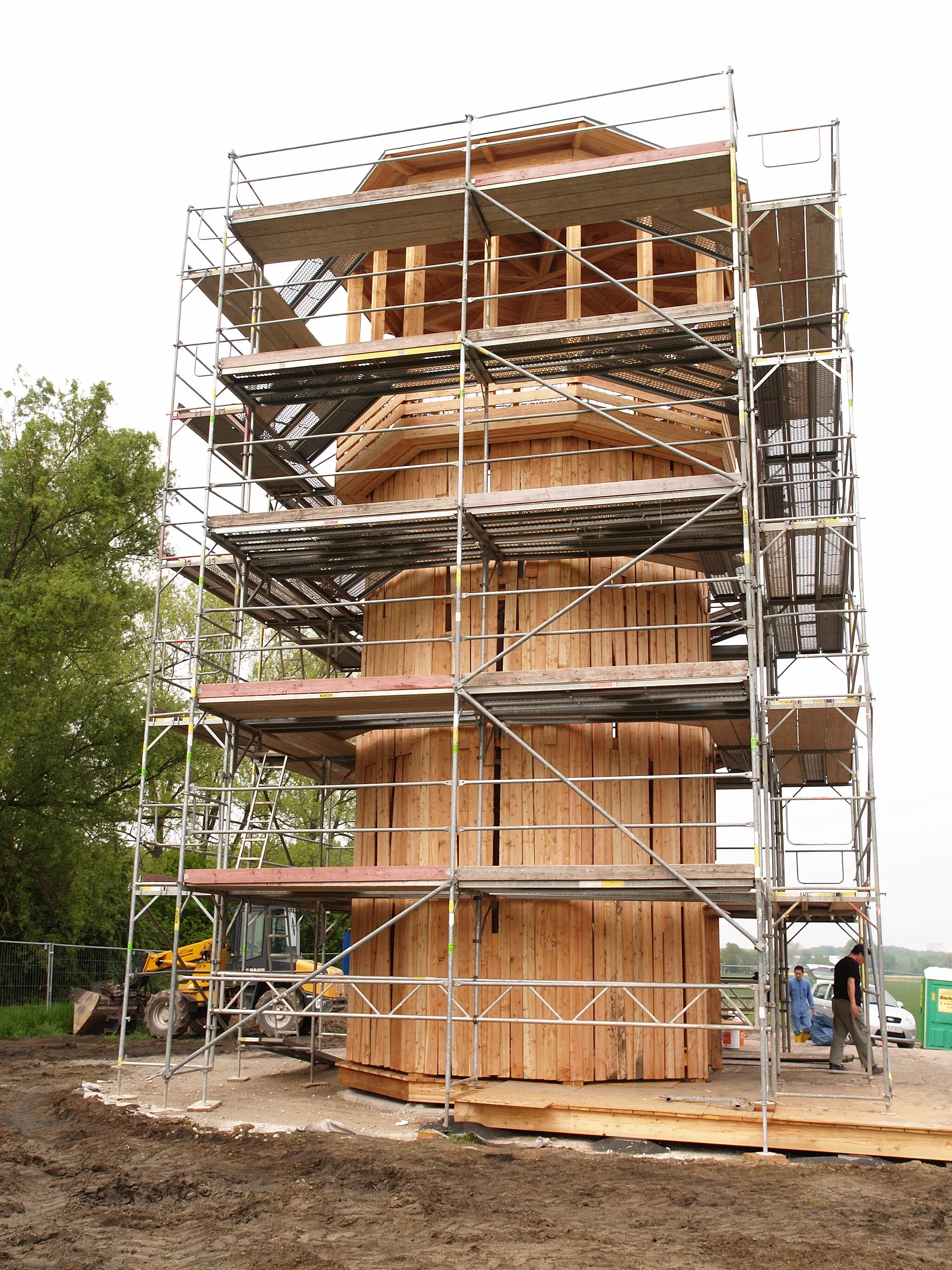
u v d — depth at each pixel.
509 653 15.23
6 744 26.58
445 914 14.58
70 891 28.14
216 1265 7.51
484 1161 10.77
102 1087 15.38
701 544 14.86
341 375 15.67
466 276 14.68
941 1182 10.04
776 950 17.41
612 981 13.90
